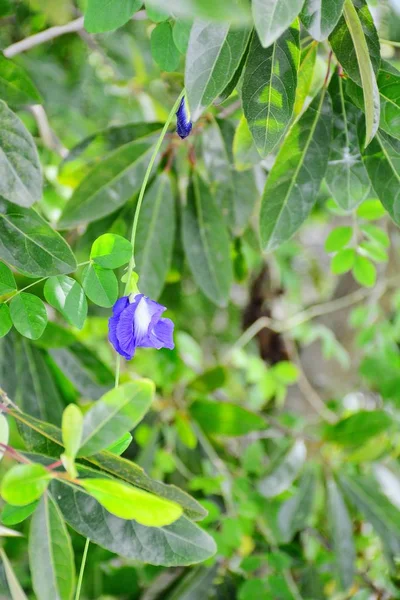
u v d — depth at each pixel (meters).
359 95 0.95
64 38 1.45
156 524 0.80
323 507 1.46
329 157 0.98
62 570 0.88
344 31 0.91
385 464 1.44
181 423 1.34
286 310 1.90
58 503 0.90
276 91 0.89
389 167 0.96
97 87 1.64
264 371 1.53
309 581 1.33
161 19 0.92
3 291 0.91
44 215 1.22
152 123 1.12
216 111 1.14
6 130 0.90
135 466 0.88
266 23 0.80
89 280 0.91
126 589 1.32
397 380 1.47
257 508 1.31
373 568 1.43
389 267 1.88
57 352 1.17
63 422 0.82
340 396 1.85
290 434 1.37
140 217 1.12
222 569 1.31
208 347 1.87
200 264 1.15
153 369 1.45
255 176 1.15
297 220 0.98
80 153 1.12
